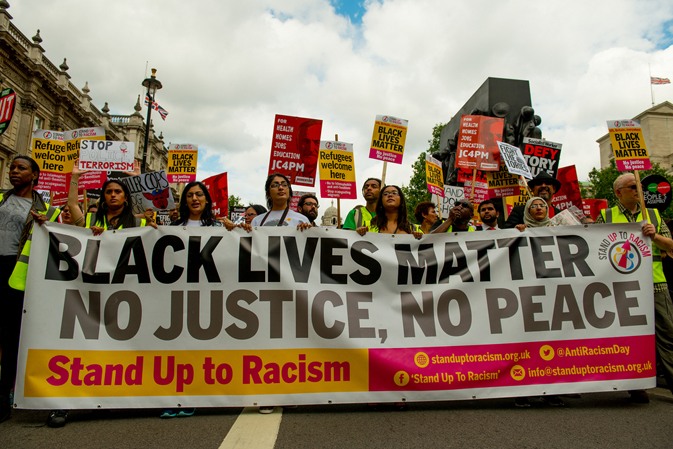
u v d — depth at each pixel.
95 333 3.08
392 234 3.50
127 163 4.71
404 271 3.41
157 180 5.43
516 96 10.18
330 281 3.33
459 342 3.25
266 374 3.09
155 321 3.15
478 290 3.40
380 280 3.37
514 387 3.18
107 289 3.18
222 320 3.18
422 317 3.30
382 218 4.00
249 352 3.12
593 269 3.47
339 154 5.77
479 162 5.91
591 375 3.25
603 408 3.18
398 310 3.30
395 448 2.37
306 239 3.41
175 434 2.60
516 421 2.84
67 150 5.48
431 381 3.14
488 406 3.23
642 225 3.55
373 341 3.20
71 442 2.48
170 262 3.27
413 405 3.27
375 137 5.75
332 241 3.43
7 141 21.19
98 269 3.21
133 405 2.96
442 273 3.43
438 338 3.25
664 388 3.99
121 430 2.69
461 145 5.96
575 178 7.06
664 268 4.33
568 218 3.93
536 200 3.96
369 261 3.41
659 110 42.06
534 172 6.36
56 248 3.20
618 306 3.40
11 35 20.56
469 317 3.32
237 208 12.95
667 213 25.34
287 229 3.41
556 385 3.21
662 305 3.48
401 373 3.14
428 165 7.15
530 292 3.41
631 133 4.48
